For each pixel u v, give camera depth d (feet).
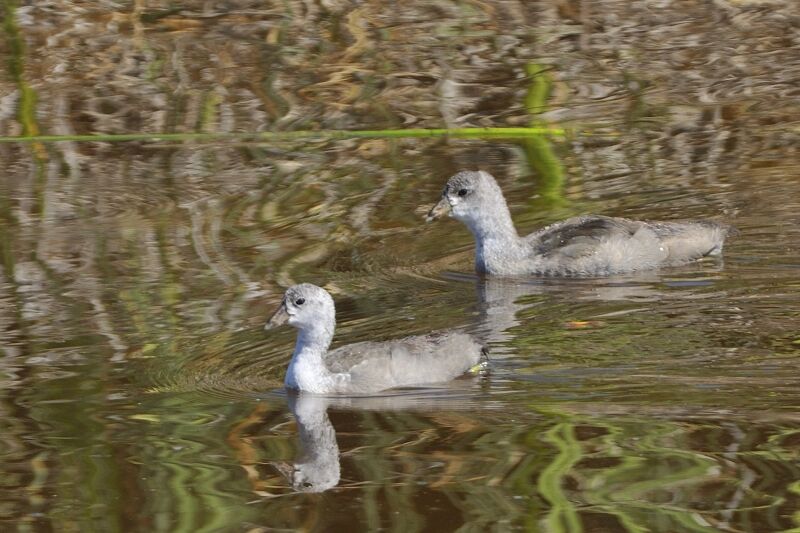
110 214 62.34
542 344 46.34
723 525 32.40
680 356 44.09
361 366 43.65
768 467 35.45
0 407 41.50
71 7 91.25
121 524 33.53
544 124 73.46
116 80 80.07
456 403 41.52
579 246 55.01
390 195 64.34
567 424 38.96
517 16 90.53
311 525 33.01
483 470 35.99
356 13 91.09
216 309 50.49
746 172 65.31
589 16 90.48
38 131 73.05
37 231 60.13
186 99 77.25
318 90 78.59
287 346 47.24
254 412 41.42
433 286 54.24
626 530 32.17
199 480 36.06
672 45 85.30
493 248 55.93
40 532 33.22
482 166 67.72
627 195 63.21
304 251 57.52
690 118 73.77
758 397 40.24
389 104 76.43
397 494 34.65
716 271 53.31
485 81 79.66
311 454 37.68
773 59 82.43
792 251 54.90
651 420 38.96
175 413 41.16
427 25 88.79
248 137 72.43
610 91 78.18
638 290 51.83
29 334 47.96
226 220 61.31
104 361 45.50
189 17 89.92
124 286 53.01
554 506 33.60
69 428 39.93
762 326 46.50
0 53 83.92
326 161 68.95
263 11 91.30
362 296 52.80
